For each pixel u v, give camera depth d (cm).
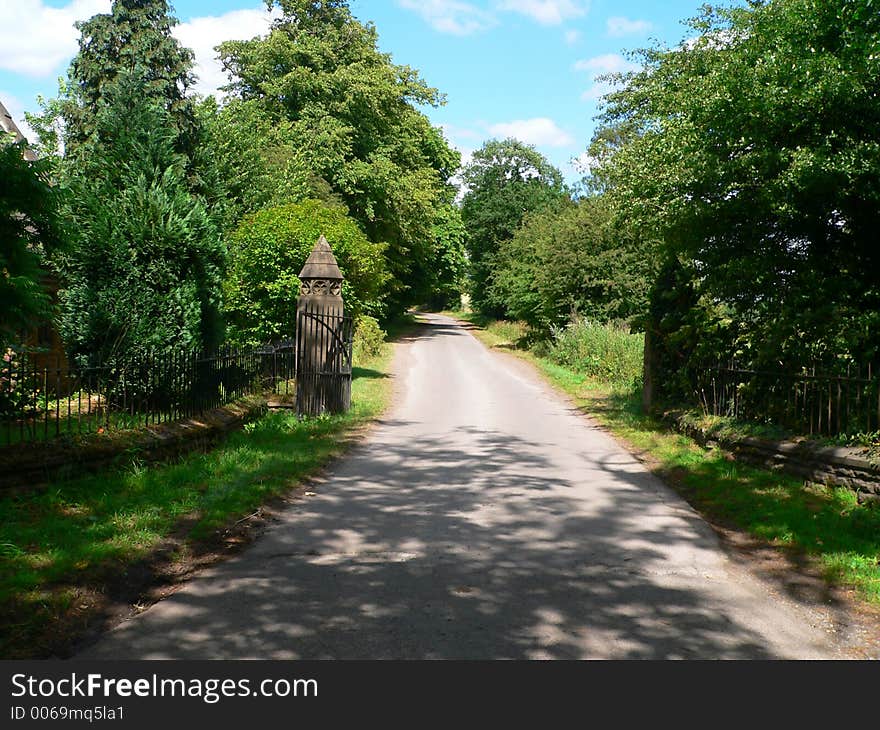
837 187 866
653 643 427
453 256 5772
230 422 1067
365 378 2150
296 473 871
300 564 560
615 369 2141
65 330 1060
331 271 1382
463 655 408
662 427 1269
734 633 443
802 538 629
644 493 822
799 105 854
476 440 1176
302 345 1357
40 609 441
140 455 803
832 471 796
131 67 2280
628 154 1242
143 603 482
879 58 808
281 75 3400
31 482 669
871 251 986
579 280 2950
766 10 954
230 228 2083
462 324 6419
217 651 408
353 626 443
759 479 860
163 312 1071
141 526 611
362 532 651
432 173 4234
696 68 1118
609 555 595
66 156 2350
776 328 939
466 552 597
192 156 2003
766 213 984
